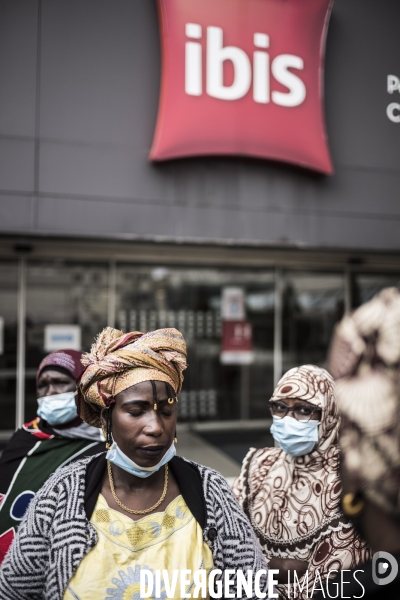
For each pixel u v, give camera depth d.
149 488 1.51
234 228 7.04
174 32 6.55
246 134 6.81
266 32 6.84
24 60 6.30
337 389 0.59
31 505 1.54
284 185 7.24
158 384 1.46
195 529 1.47
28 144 6.32
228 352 8.46
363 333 0.58
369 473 0.59
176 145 6.64
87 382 1.52
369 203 7.59
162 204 6.78
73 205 6.47
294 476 2.10
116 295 7.93
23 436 2.71
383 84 7.68
